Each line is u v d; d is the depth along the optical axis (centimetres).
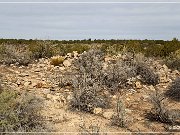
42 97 855
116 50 1530
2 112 677
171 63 1338
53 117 756
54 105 820
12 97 729
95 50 1272
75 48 1616
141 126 759
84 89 856
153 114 817
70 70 1132
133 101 904
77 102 823
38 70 1126
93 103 835
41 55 1371
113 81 995
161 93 973
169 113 799
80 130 709
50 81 1004
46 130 677
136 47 1830
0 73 1057
